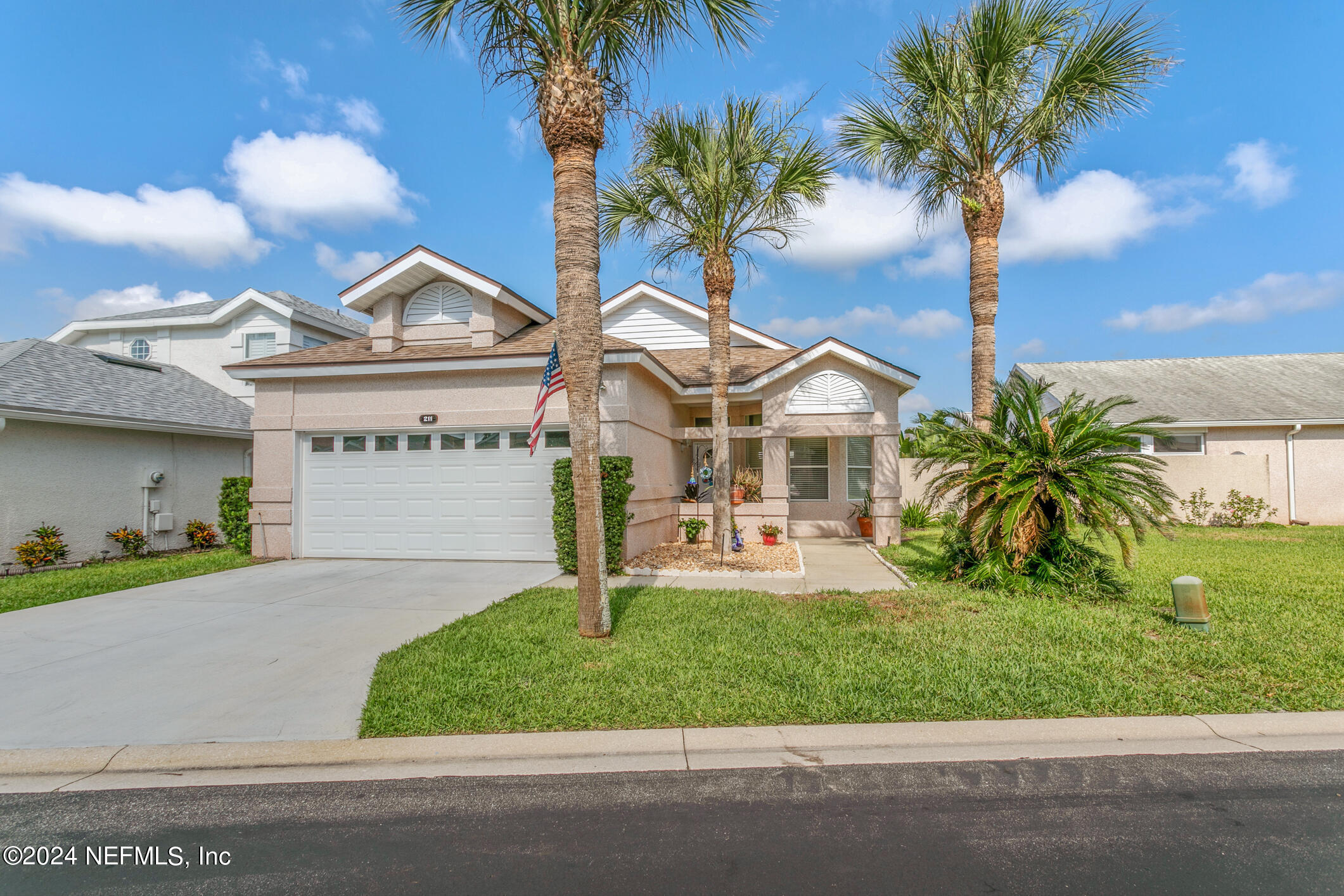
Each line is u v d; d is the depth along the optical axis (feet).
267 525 39.60
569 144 21.26
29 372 42.22
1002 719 15.31
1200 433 63.93
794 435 48.49
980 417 31.58
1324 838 10.80
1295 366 72.49
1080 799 12.12
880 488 47.52
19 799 12.68
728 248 39.83
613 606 25.76
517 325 44.83
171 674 18.85
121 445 43.42
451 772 13.48
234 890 9.73
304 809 12.14
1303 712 15.40
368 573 34.42
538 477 37.47
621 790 12.67
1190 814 11.59
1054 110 30.89
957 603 25.90
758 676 17.70
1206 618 21.49
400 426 38.58
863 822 11.43
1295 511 61.67
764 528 46.88
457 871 10.12
